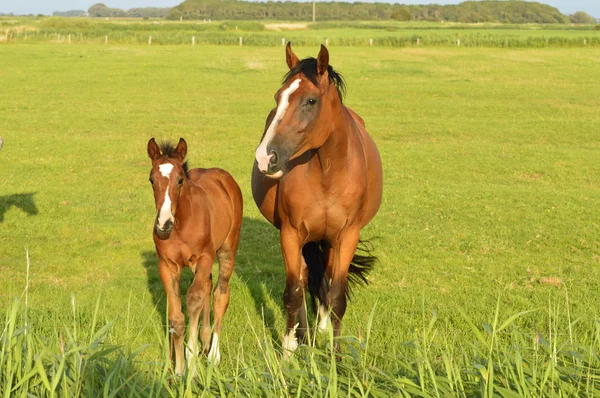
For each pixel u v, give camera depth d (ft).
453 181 47.80
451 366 13.29
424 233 34.40
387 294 25.30
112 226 35.12
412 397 12.81
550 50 165.17
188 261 18.97
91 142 59.21
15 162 51.08
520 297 24.66
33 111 75.20
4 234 33.30
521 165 52.37
